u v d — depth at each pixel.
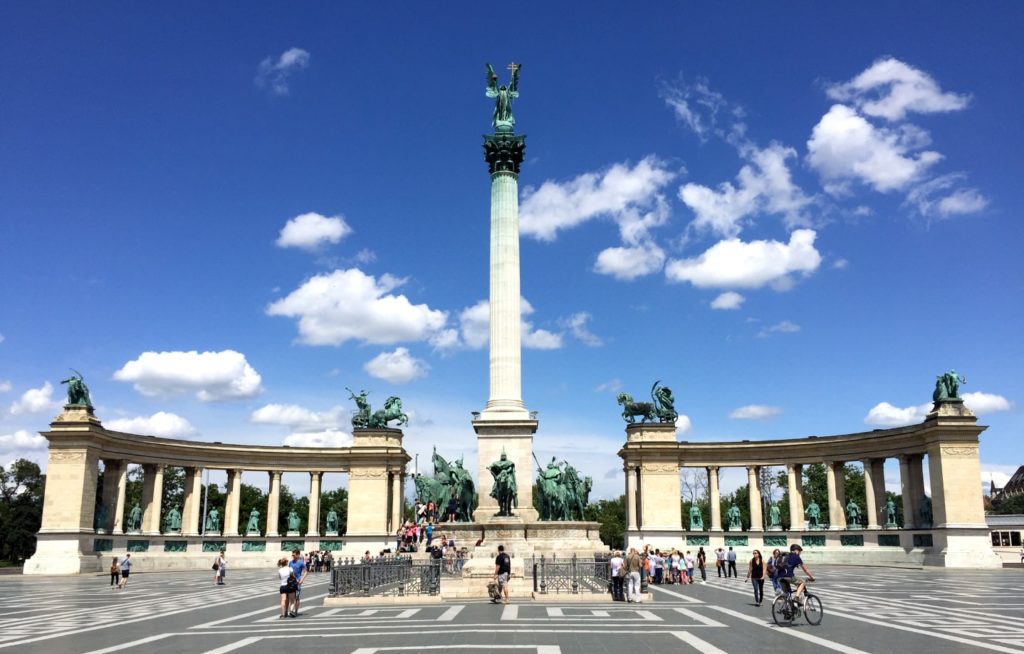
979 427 76.12
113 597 46.25
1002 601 39.25
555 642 24.31
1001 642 24.56
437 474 71.00
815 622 29.55
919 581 54.97
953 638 25.53
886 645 23.89
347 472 96.81
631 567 39.00
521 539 55.25
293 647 23.72
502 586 38.38
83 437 76.31
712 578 62.75
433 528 66.19
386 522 95.12
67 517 74.62
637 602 38.62
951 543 74.81
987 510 167.00
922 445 80.06
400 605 37.94
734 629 27.88
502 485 57.03
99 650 23.73
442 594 41.91
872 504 85.75
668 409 97.12
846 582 53.94
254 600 43.28
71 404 77.69
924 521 79.81
